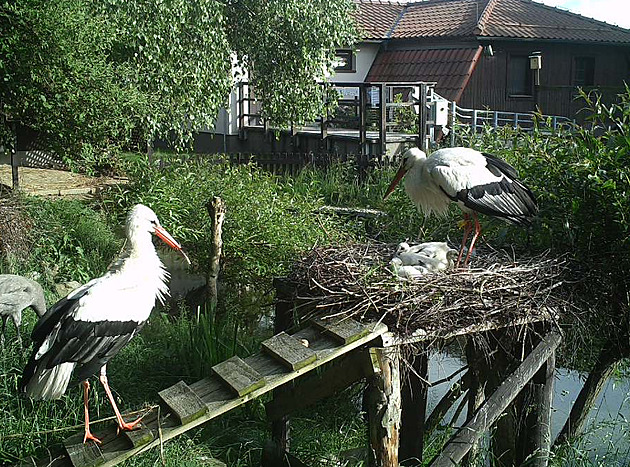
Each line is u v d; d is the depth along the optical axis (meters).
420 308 3.19
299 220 6.21
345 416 4.74
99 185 7.91
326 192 8.48
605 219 3.93
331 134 10.43
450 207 4.90
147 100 6.41
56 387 3.00
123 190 7.25
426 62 13.62
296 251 5.76
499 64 13.40
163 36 6.62
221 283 6.21
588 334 3.86
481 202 3.89
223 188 6.66
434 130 10.33
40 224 6.16
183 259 6.68
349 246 3.96
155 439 2.80
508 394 3.41
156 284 3.28
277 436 3.98
